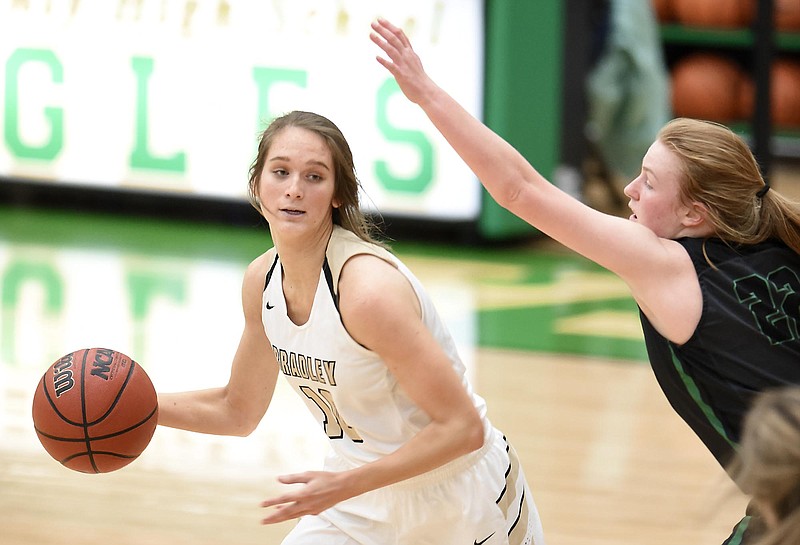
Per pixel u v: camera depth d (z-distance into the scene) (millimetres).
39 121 25562
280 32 24031
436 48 23391
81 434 6848
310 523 7137
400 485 6801
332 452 7223
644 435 13195
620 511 10844
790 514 4273
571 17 26344
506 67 23203
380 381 6531
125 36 24922
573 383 15211
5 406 13266
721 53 31531
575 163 26812
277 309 6742
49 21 25203
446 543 6898
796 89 34875
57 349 15609
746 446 4340
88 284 19781
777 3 35875
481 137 6445
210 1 24344
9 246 22734
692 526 10516
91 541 9805
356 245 6500
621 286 21500
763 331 6270
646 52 26750
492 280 21594
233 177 24891
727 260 6391
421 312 6559
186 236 24578
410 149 23797
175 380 14445
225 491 11125
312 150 6402
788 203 6535
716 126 6613
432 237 25391
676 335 6367
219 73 24516
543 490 11344
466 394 6344
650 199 6590
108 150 25375
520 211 6465
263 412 7594
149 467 11734
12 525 10078
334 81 23812
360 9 23531
